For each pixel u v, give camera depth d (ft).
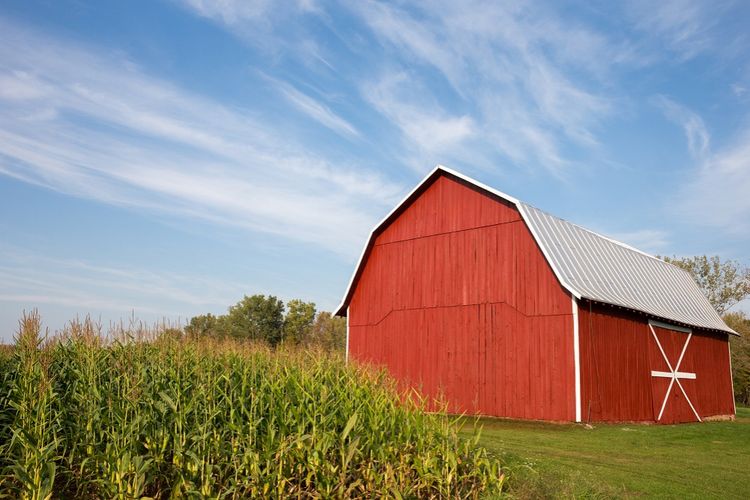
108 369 32.63
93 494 27.55
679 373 90.12
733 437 69.87
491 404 74.54
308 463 28.71
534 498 30.94
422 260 85.51
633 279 90.99
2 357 34.71
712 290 208.33
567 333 69.41
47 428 28.66
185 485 26.30
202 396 31.09
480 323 77.56
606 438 57.77
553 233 78.07
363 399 33.53
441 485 30.25
